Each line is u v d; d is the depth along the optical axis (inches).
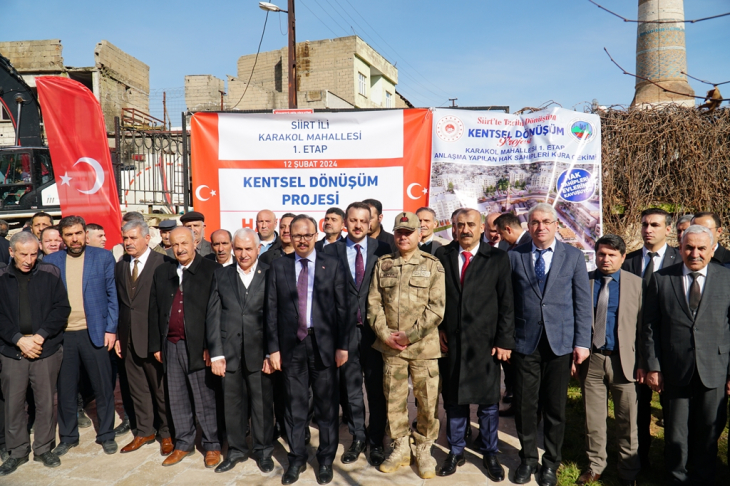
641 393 154.7
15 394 161.5
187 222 206.1
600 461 149.3
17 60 831.7
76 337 172.2
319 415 154.1
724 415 139.4
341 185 242.5
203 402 163.0
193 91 954.1
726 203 271.3
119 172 338.6
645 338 145.9
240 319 159.3
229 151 244.2
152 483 150.9
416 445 154.8
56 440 184.4
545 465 148.6
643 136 275.3
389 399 153.6
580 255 151.3
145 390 175.5
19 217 387.2
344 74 1015.6
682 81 367.6
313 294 154.8
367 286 171.0
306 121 242.5
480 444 168.1
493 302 151.9
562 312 147.6
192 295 162.9
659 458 164.1
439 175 240.5
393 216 241.9
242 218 245.3
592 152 238.8
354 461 162.9
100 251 180.7
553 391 147.6
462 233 154.3
